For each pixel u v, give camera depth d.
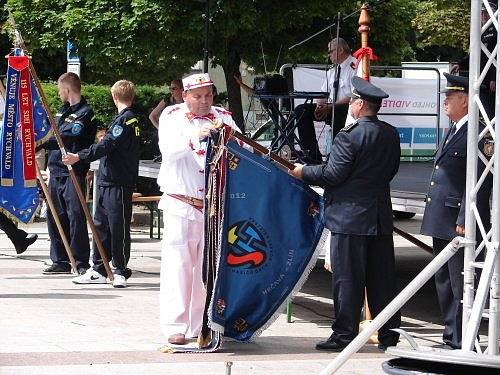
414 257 22.17
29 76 16.33
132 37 21.50
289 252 12.58
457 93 12.16
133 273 18.66
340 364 8.49
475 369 7.39
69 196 17.44
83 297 15.88
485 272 9.24
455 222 12.08
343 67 17.33
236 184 12.30
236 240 12.34
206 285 12.19
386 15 23.17
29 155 16.39
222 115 12.74
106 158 16.59
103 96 31.89
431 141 24.48
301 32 22.91
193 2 21.31
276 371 11.35
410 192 15.55
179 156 12.37
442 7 25.92
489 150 11.13
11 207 16.42
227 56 22.77
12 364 11.32
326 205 12.55
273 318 12.62
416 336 13.98
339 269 12.45
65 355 11.86
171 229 12.46
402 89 24.23
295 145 17.75
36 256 20.78
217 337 12.29
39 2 22.16
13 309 14.73
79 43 21.88
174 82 20.16
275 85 17.11
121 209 16.67
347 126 12.41
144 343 12.70
